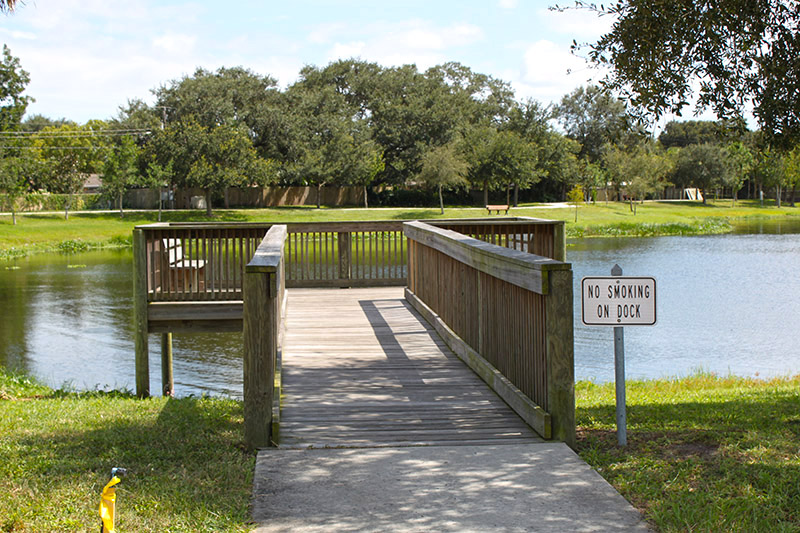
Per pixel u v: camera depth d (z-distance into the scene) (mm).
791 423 6035
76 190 62688
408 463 4520
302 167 56500
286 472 4371
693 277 25078
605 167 73438
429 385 6504
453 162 57375
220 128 51656
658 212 67250
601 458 4652
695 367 12516
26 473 4359
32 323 17156
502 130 69125
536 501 3883
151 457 4738
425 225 10297
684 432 5383
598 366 12586
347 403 5945
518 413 5578
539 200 75938
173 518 3643
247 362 4930
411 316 9938
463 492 4016
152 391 10523
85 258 35312
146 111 60906
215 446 5023
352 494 4004
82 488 4051
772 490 3920
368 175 60250
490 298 6516
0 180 46031
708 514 3609
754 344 14453
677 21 6891
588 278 4883
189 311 9250
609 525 3568
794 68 6805
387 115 64562
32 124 90875
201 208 61188
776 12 6945
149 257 9320
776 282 23703
